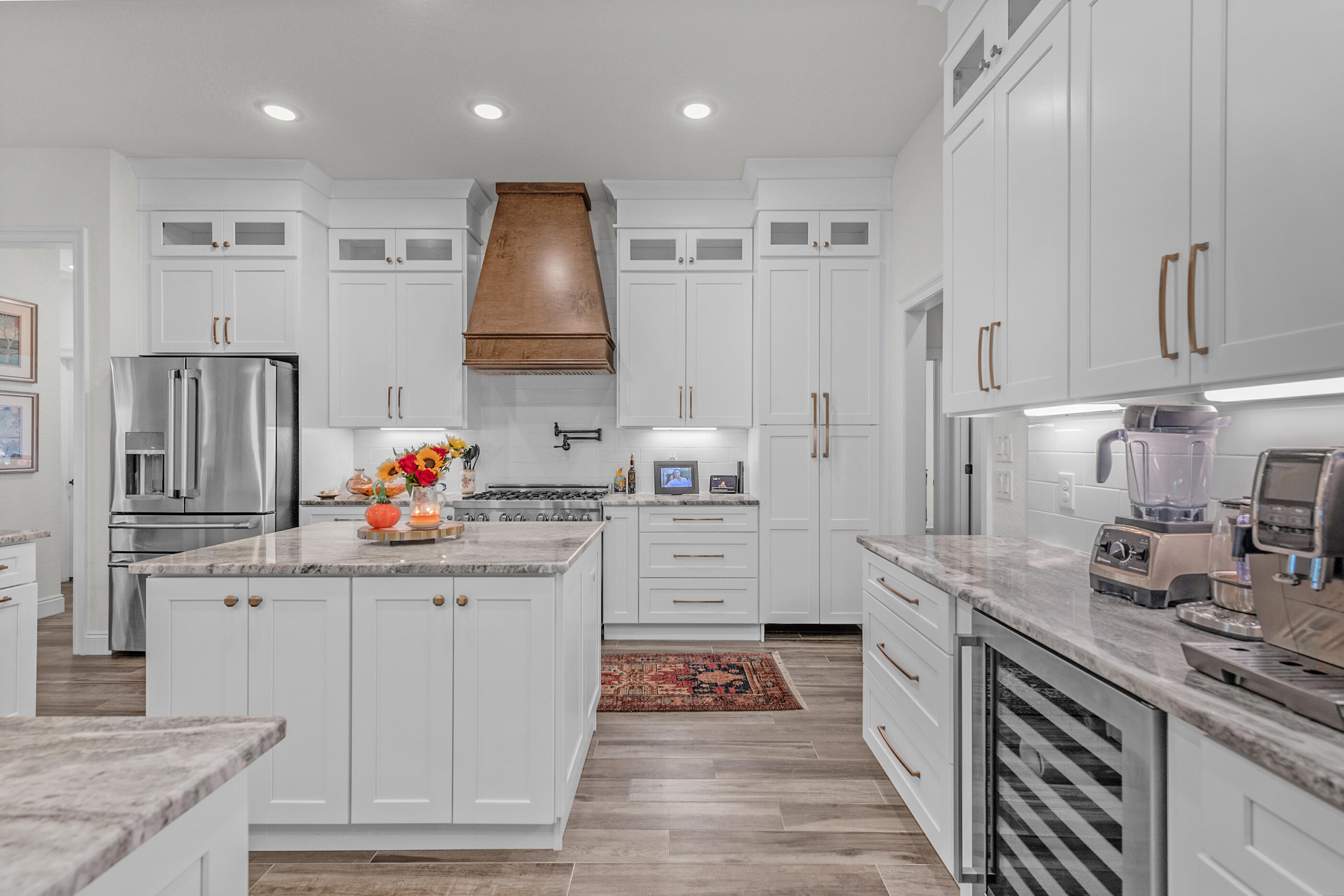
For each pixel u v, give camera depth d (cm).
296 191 387
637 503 387
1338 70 87
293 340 388
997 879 144
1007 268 175
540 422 450
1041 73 158
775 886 171
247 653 184
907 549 207
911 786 192
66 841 53
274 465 367
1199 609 120
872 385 386
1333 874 65
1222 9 106
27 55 277
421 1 243
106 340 367
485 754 183
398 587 183
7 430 445
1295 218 93
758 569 388
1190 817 85
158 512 359
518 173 397
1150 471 146
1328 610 84
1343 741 72
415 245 424
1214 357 108
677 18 253
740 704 291
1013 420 238
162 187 386
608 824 199
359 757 183
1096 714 103
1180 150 115
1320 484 82
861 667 342
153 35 263
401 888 170
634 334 407
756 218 394
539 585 183
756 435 397
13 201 364
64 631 410
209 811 69
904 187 363
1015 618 128
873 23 255
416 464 223
